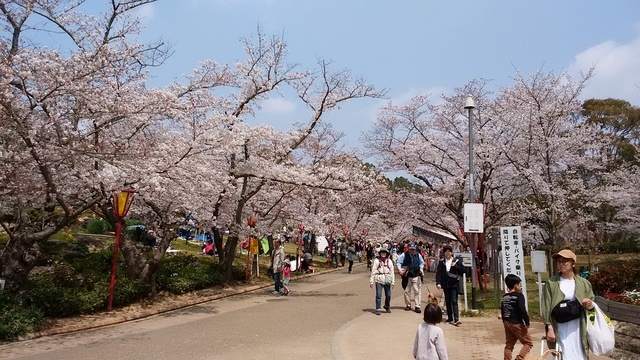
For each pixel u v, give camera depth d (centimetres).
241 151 1780
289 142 1916
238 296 1602
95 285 1191
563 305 534
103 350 800
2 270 1050
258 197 2072
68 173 1103
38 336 896
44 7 1137
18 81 960
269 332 966
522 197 2042
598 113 3453
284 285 1666
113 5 1245
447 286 1116
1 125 927
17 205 1150
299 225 2586
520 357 696
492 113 1988
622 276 1075
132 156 1073
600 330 519
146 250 2027
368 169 2620
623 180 2327
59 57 999
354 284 2067
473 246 1291
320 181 1828
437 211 2323
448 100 2120
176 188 1365
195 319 1132
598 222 3009
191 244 3284
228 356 759
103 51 1063
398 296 1645
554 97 1822
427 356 562
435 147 2144
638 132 3384
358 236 4081
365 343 877
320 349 819
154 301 1312
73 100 1059
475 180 2075
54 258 1500
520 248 1110
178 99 1220
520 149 1836
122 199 1174
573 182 1842
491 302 1446
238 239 1878
